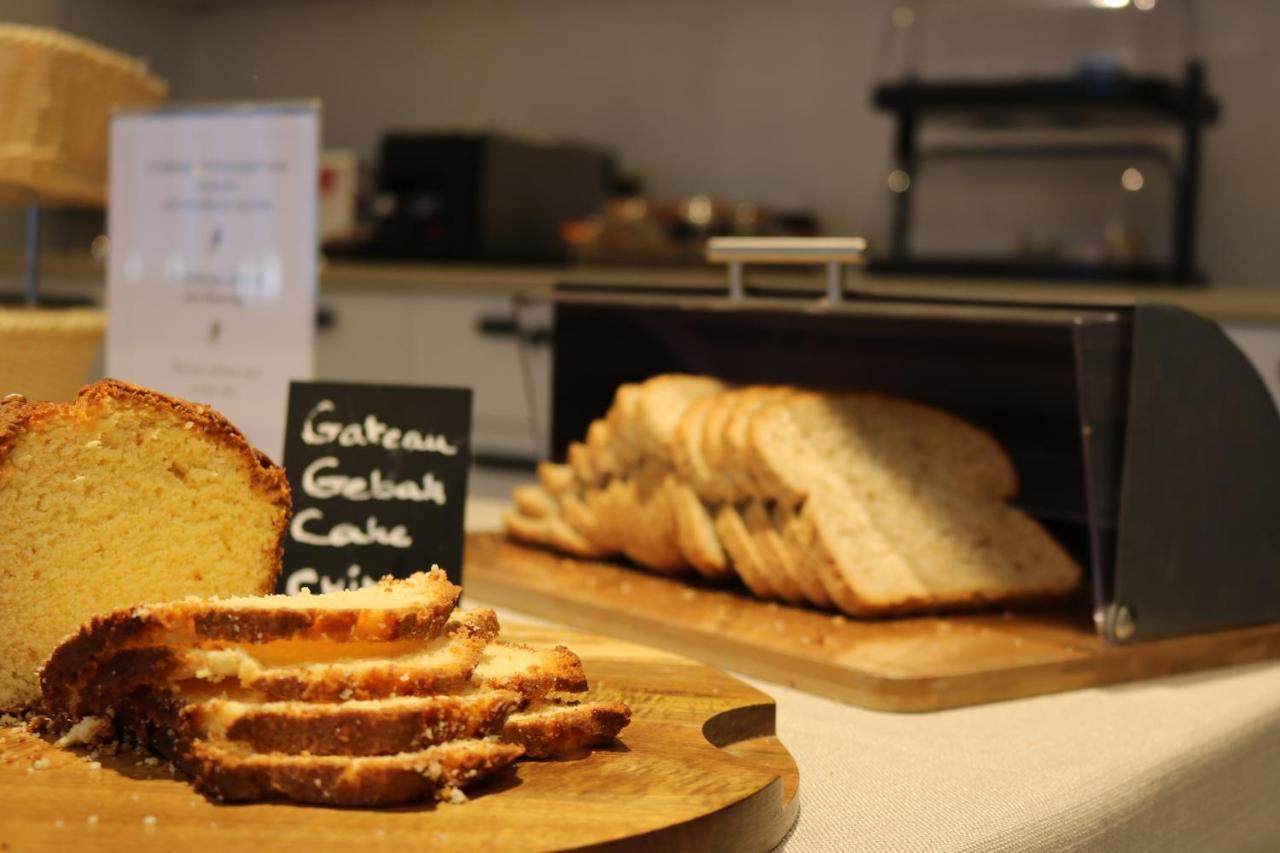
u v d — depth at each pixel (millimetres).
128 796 820
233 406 1743
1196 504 1457
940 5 3914
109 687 892
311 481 1427
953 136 4066
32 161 1724
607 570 1780
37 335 1646
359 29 5215
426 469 1418
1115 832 1035
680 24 4637
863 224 4359
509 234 4344
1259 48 3754
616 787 864
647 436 1726
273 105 1707
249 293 1729
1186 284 3611
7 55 1687
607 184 4703
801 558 1559
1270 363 2879
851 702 1274
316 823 782
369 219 4512
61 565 1067
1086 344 1365
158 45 5406
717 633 1413
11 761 889
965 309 1485
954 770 1070
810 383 1920
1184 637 1453
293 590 1412
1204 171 3826
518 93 4938
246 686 868
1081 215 3836
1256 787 1274
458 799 826
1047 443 1754
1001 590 1604
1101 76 3402
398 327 3975
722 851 828
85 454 1067
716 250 1760
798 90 4449
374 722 843
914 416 1773
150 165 1763
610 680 1134
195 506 1123
